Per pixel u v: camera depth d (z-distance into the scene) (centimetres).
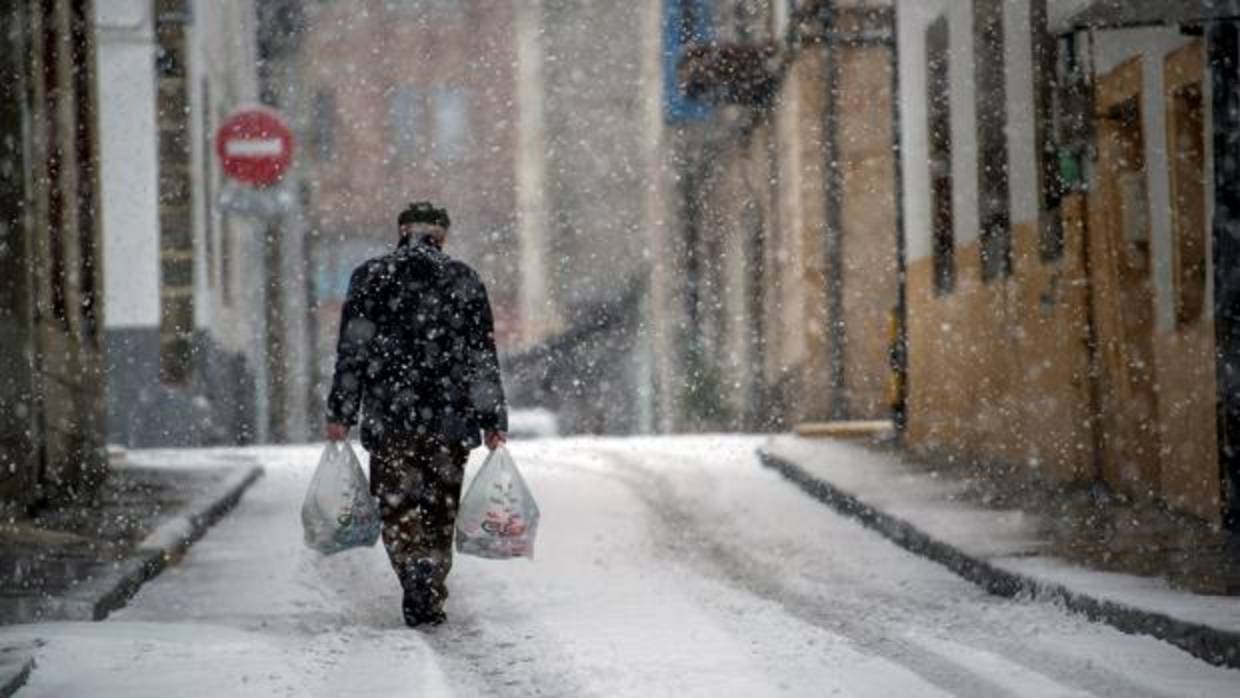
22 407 3378
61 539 2930
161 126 7206
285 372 11312
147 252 6750
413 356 2209
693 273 10794
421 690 1714
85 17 4731
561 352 14000
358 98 15775
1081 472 3700
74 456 4044
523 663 1877
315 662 1884
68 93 4234
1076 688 1667
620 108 14425
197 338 7225
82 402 4191
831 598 2400
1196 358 3056
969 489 3675
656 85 11781
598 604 2362
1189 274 3170
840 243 6912
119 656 1895
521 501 2280
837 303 6900
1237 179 2955
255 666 1850
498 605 2366
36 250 3656
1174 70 3150
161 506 3559
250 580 2670
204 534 3359
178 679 1773
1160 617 1914
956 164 4700
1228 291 2941
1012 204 4191
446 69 15900
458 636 2088
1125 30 3403
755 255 8975
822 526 3431
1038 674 1747
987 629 2058
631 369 13500
